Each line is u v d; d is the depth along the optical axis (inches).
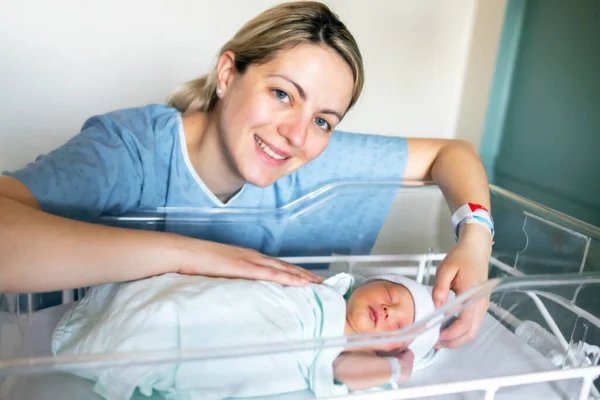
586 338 34.3
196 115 40.1
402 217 45.0
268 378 26.5
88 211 33.5
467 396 30.2
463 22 72.8
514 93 60.2
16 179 30.3
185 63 65.7
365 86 72.8
